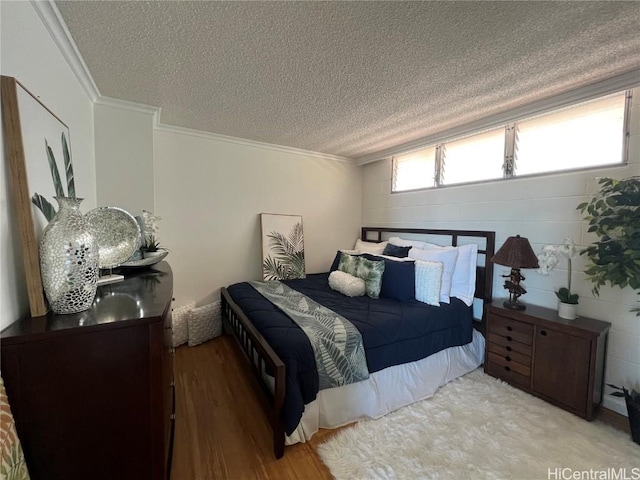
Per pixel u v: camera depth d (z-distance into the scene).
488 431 1.72
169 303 1.16
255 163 3.37
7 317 0.86
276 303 2.35
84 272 0.97
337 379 1.72
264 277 3.34
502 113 2.36
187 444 1.63
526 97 2.09
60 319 0.91
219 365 2.54
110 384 0.90
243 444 1.64
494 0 1.16
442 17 1.27
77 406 0.87
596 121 1.98
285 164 3.59
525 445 1.61
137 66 1.71
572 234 2.11
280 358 1.63
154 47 1.51
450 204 2.99
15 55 1.00
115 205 2.30
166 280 1.49
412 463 1.49
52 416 0.84
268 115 2.49
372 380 1.89
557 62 1.63
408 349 2.03
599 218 1.76
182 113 2.48
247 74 1.79
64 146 1.41
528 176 2.34
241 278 3.36
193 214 3.03
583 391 1.81
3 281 0.85
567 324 1.89
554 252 2.02
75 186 1.70
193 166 3.00
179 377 2.34
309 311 2.17
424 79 1.84
